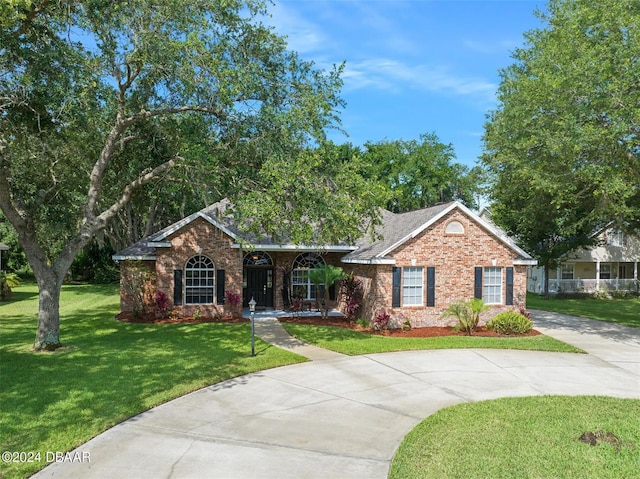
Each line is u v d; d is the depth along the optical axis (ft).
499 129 71.87
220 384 39.63
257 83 50.88
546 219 89.30
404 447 27.20
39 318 50.67
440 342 57.52
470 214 68.44
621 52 53.11
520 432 29.53
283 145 52.01
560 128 59.36
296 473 24.16
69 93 47.55
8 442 27.22
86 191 72.28
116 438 28.27
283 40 53.11
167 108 54.39
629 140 55.16
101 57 48.21
